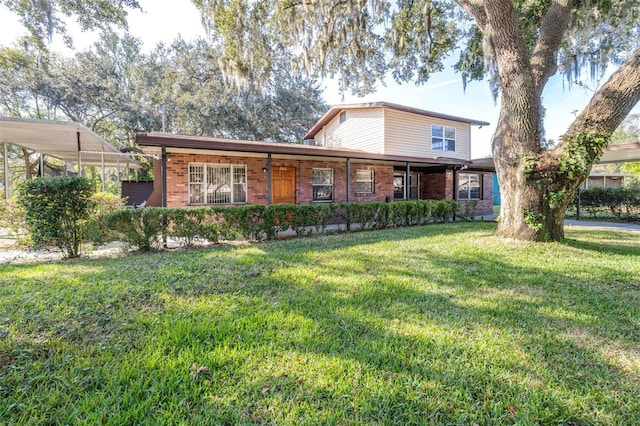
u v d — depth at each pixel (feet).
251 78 46.75
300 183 39.52
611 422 5.71
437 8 31.35
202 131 70.33
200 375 6.86
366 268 15.78
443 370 7.16
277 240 25.85
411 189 51.98
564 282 13.66
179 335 8.52
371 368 7.20
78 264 17.16
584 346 8.33
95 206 20.92
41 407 5.81
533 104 21.94
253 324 9.30
